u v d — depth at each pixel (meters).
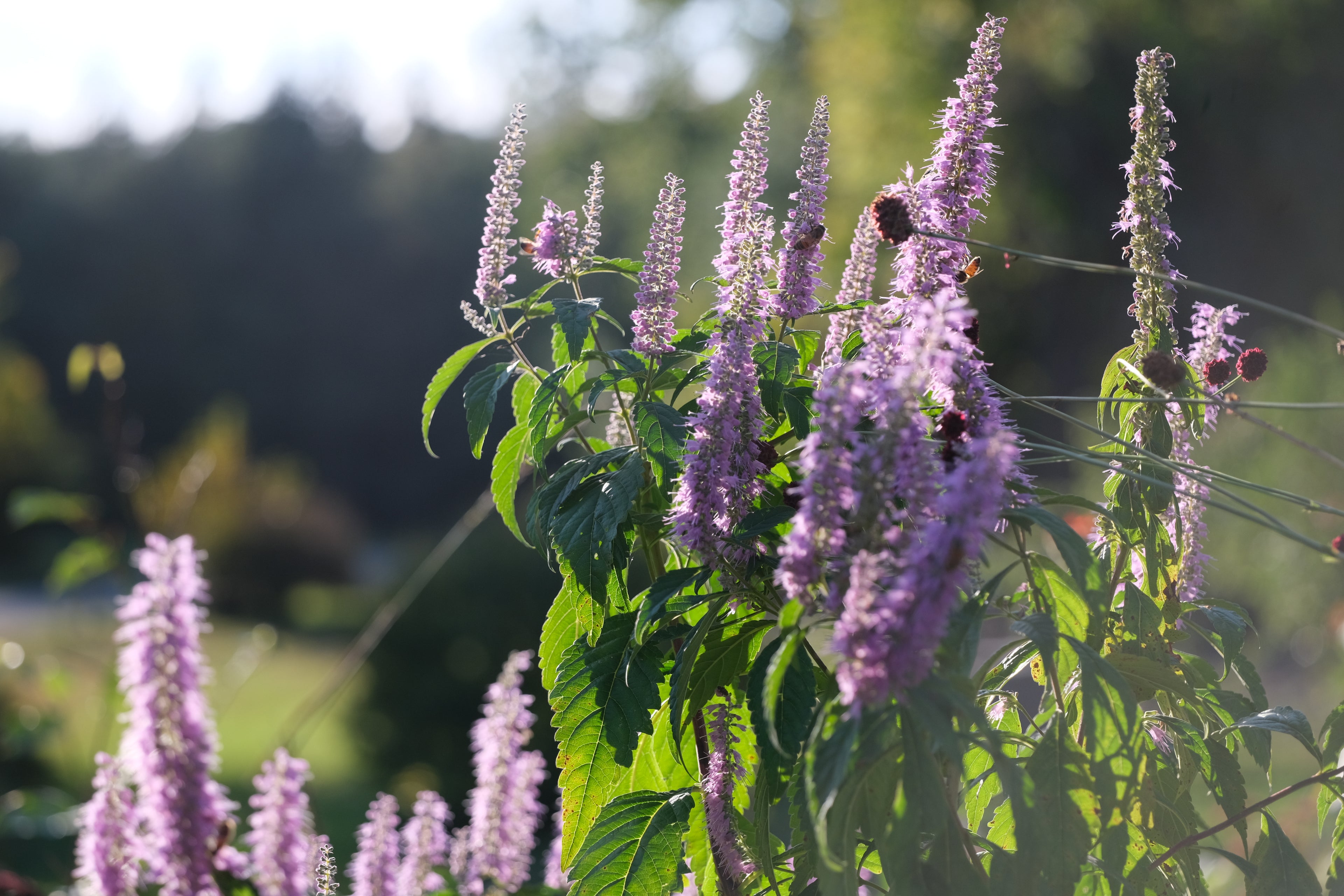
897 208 1.60
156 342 46.88
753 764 1.81
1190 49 16.88
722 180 22.36
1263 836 1.77
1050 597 1.52
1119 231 1.93
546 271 2.01
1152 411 1.86
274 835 2.36
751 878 1.77
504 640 9.81
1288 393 9.69
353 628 18.56
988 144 1.68
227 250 48.19
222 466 25.00
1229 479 1.64
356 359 47.41
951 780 1.47
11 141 52.03
